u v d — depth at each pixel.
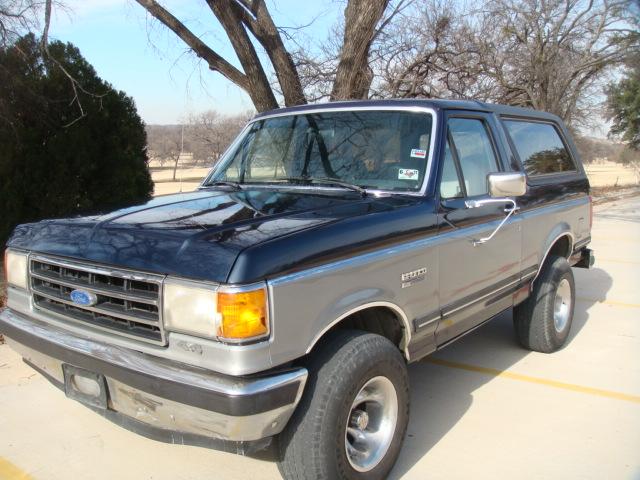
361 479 3.00
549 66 17.58
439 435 3.89
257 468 3.49
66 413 4.11
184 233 2.76
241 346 2.48
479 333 6.03
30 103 8.96
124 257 2.75
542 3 17.34
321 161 4.08
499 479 3.38
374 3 8.69
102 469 3.46
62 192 9.26
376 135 3.95
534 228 4.78
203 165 64.12
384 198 3.55
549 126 5.55
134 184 10.12
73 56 9.66
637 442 3.78
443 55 13.73
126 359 2.74
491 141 4.39
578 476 3.40
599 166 73.50
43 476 3.39
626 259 10.12
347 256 2.94
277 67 9.12
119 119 9.98
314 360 2.87
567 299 5.55
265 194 3.81
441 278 3.61
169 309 2.61
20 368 4.84
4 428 3.90
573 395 4.50
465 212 3.82
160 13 8.73
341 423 2.82
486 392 4.56
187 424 2.65
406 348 3.42
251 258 2.53
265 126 4.59
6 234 9.00
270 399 2.54
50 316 3.17
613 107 29.72
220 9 8.20
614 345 5.63
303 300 2.69
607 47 18.36
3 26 8.64
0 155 8.78
